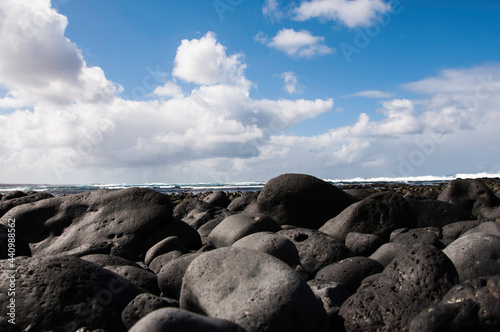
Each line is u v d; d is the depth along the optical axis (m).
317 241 6.92
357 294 4.39
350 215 8.91
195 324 2.81
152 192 9.14
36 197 10.77
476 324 3.37
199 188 51.38
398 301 4.07
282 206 10.76
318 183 10.79
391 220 8.70
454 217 9.68
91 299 4.36
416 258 4.30
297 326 3.43
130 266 5.74
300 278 3.76
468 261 4.53
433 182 52.38
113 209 9.00
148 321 2.75
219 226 7.96
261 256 4.11
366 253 7.30
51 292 4.28
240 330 3.04
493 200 10.59
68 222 9.12
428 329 3.42
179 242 7.31
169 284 5.22
